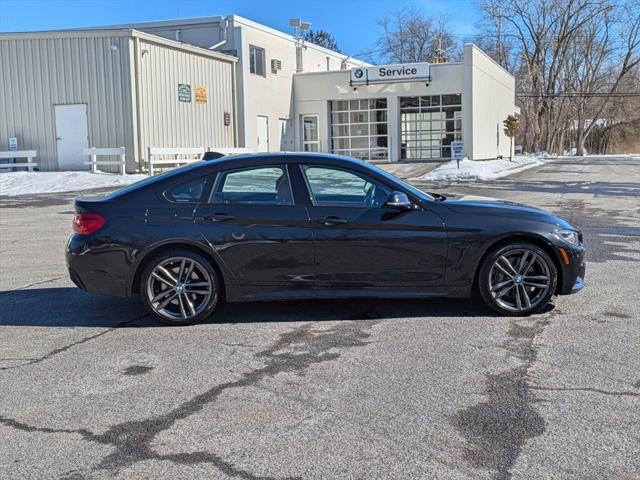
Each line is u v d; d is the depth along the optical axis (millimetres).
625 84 65500
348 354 5449
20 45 24984
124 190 6535
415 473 3521
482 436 3945
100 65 24688
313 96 35656
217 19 30766
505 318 6422
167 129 26453
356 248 6285
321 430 4055
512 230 6320
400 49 63250
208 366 5223
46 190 21234
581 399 4465
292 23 36031
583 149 67375
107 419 4262
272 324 6359
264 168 6441
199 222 6289
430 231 6297
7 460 3734
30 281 8492
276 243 6270
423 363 5199
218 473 3553
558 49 60594
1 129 25391
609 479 3451
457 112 33375
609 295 7285
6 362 5379
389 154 34656
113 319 6652
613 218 13883
